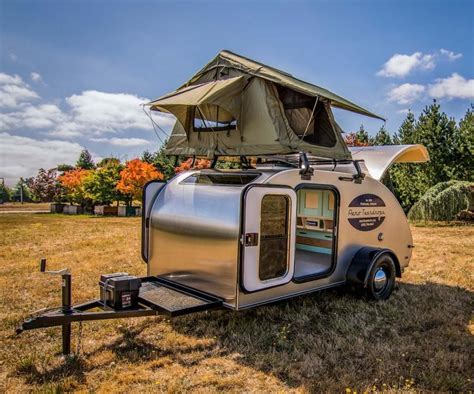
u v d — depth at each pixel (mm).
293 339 3957
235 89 4406
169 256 4516
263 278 3893
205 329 4145
